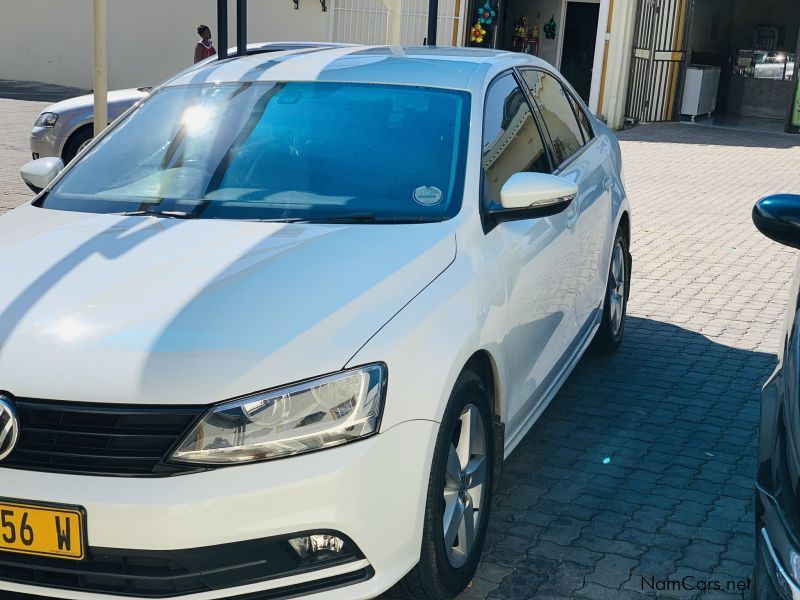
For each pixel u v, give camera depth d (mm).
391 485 2754
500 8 18906
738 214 10391
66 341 2758
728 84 20391
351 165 3723
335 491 2637
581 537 3738
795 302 3189
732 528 3838
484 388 3359
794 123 17703
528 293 3758
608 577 3461
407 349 2848
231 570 2621
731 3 20156
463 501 3242
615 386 5336
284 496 2600
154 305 2887
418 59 4371
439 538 3000
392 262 3135
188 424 2602
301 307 2865
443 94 3990
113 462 2609
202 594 2627
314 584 2717
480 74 4164
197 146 3963
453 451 3129
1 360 2721
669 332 6324
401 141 3791
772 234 3201
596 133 5664
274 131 3926
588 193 4812
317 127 3902
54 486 2590
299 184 3674
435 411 2881
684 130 17641
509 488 4137
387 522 2756
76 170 4074
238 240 3301
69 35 21688
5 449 2639
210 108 4148
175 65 20953
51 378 2660
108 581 2646
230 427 2604
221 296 2914
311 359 2707
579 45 20016
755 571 2287
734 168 13570
